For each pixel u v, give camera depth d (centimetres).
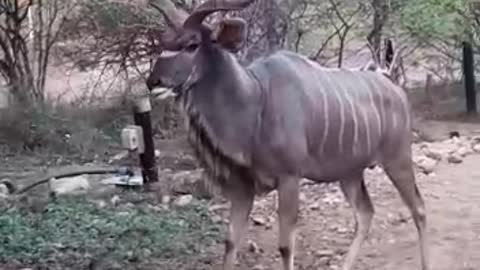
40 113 1267
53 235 708
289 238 528
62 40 1430
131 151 936
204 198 842
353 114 549
